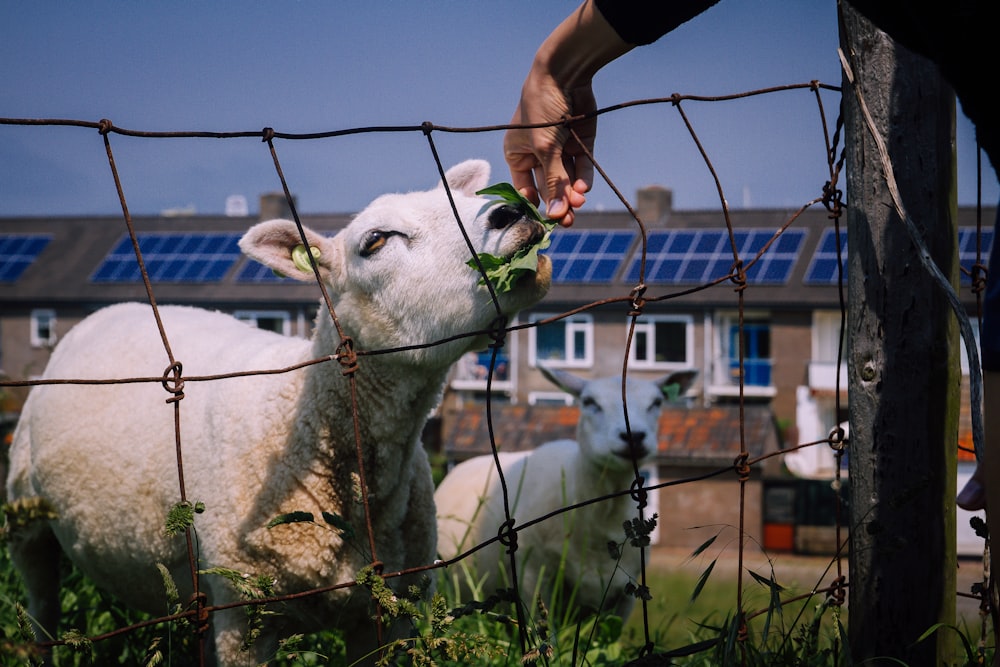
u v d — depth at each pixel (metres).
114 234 37.88
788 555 25.28
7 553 4.60
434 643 2.38
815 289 30.92
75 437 3.75
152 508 3.46
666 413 28.98
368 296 3.22
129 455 3.54
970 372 2.46
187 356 3.70
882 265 2.82
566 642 4.49
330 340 3.28
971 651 2.77
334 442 3.20
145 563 3.56
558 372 6.86
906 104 2.79
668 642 4.60
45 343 8.30
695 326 31.75
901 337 2.82
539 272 2.94
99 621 4.27
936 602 2.84
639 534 2.57
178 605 2.42
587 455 5.99
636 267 32.31
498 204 2.95
